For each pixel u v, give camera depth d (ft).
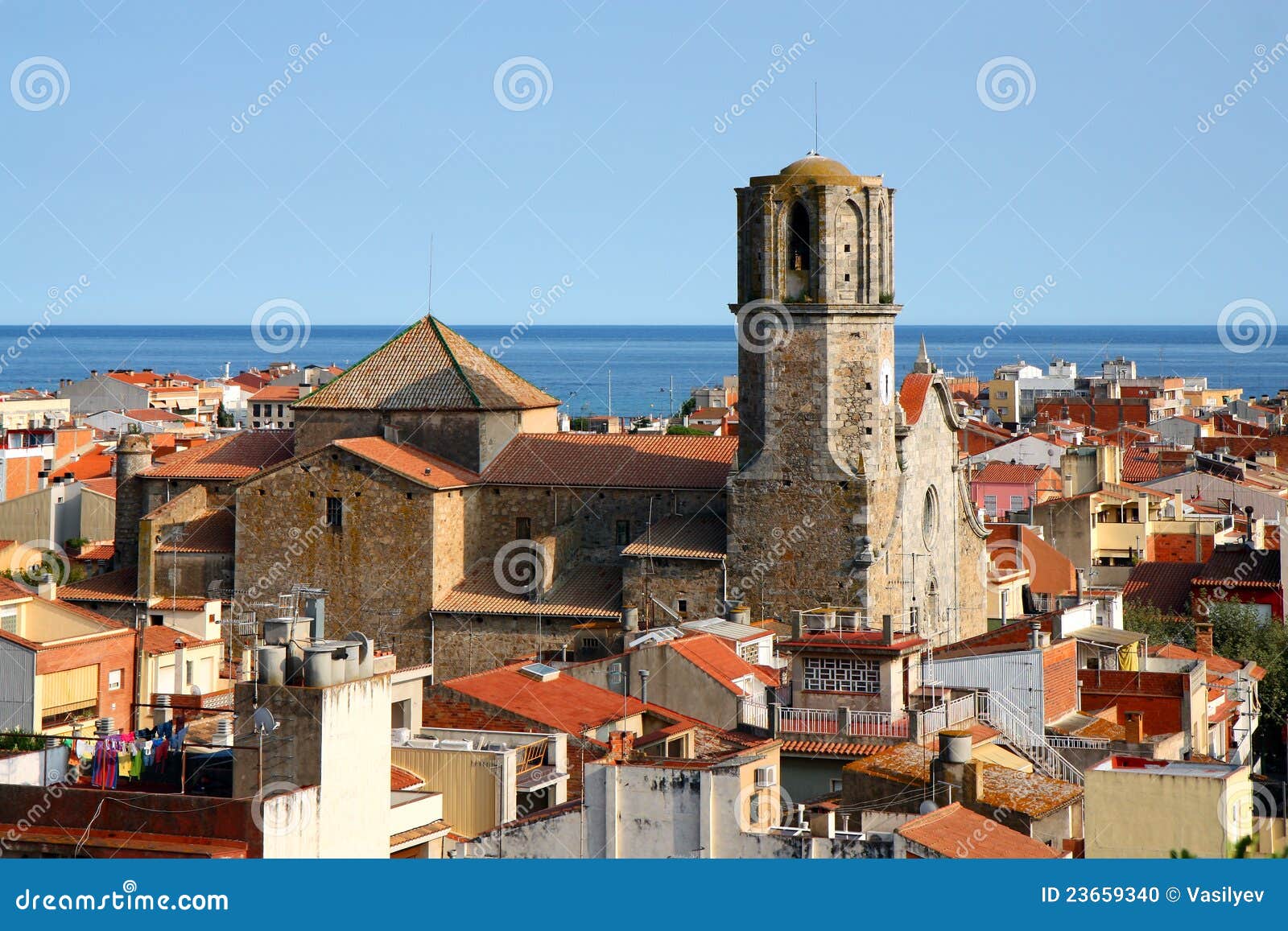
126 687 358.43
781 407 442.09
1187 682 315.78
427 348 496.23
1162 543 609.83
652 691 302.86
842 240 439.63
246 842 186.29
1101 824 204.44
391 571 456.45
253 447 509.76
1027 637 319.06
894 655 281.54
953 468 484.74
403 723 261.24
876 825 220.43
